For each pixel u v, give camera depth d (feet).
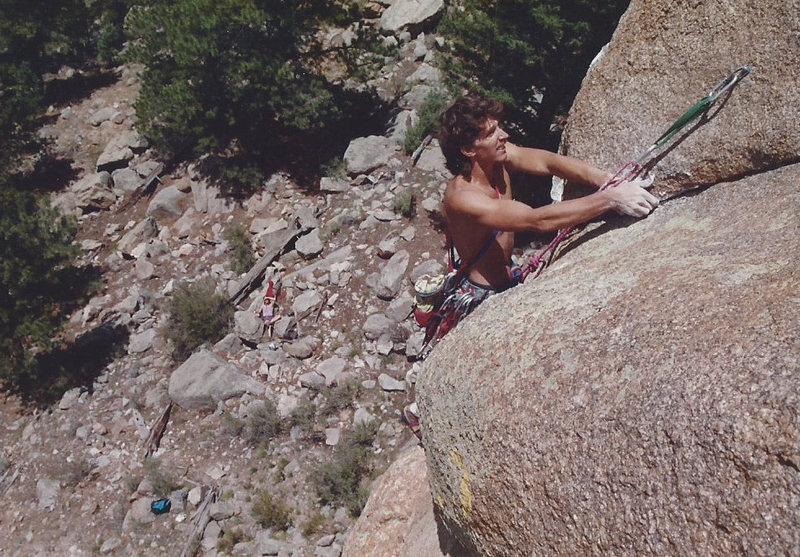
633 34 12.25
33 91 91.40
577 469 7.38
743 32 10.66
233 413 56.65
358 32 77.00
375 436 52.70
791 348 6.49
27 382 62.28
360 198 68.28
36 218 64.49
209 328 61.46
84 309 66.95
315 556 47.91
